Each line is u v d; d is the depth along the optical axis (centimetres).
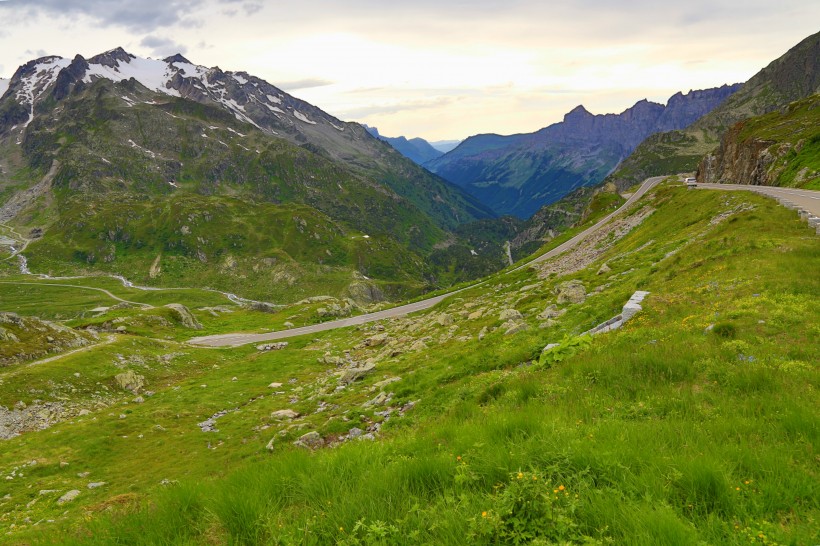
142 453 3481
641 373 1348
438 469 775
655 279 2909
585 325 2489
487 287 9281
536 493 602
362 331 8462
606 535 548
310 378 5291
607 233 9650
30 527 2106
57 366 5600
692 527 535
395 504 688
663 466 698
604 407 1173
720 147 15125
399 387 2705
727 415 961
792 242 2533
